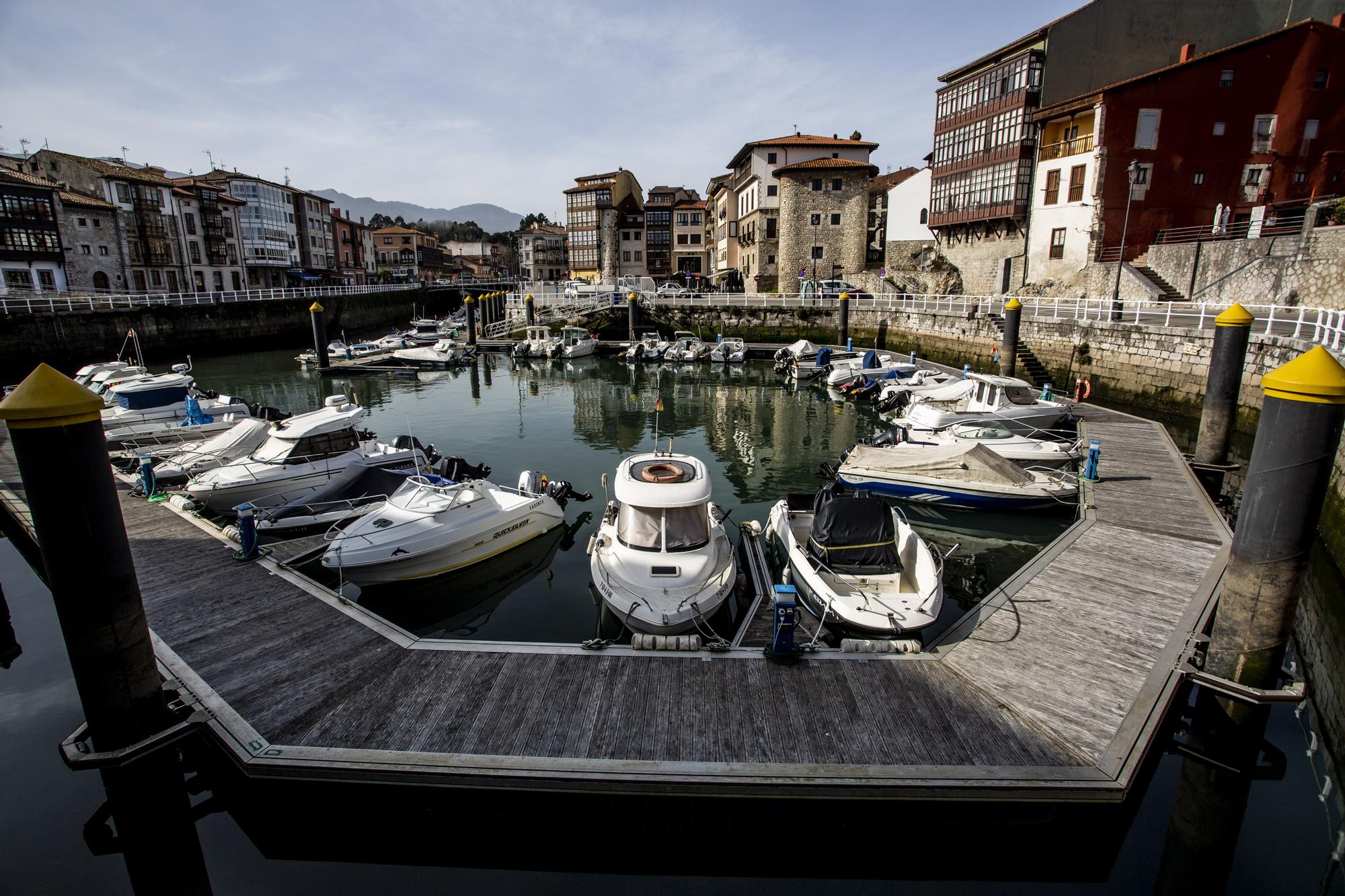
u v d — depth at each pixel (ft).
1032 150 132.87
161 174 239.50
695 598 33.86
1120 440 64.80
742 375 130.31
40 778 26.16
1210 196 116.88
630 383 123.44
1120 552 39.58
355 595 40.98
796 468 68.13
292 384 124.57
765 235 196.24
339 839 23.41
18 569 46.88
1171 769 26.32
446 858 22.43
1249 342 70.33
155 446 67.15
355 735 24.29
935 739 23.98
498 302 225.76
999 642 30.07
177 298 163.63
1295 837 22.99
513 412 97.91
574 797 22.54
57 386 20.53
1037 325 103.76
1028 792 21.80
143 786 23.99
